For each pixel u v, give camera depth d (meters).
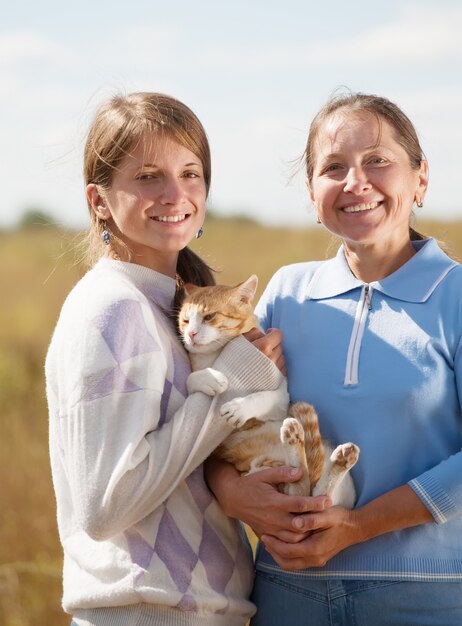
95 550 2.62
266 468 2.81
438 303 2.72
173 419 2.62
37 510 5.70
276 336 2.89
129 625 2.55
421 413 2.65
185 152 2.86
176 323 2.99
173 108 2.89
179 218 2.86
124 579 2.54
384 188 2.76
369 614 2.63
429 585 2.62
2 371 9.74
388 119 2.82
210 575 2.62
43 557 5.17
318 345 2.84
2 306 13.82
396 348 2.70
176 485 2.58
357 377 2.72
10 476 6.17
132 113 2.84
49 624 4.67
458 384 2.65
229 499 2.68
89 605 2.60
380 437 2.68
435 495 2.56
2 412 8.34
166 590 2.52
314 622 2.70
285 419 2.72
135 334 2.60
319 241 15.49
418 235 3.04
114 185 2.86
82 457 2.51
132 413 2.53
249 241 16.02
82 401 2.53
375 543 2.65
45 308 13.86
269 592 2.79
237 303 3.08
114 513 2.48
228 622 2.66
